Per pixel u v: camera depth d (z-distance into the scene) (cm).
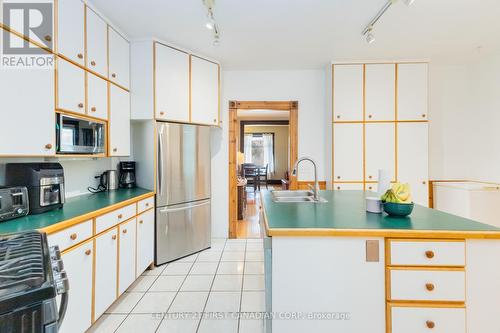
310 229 129
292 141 391
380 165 344
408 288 126
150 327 184
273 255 130
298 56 333
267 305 153
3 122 144
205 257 313
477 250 126
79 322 159
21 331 62
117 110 254
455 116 371
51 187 172
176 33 270
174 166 299
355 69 344
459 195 322
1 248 85
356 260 129
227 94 390
